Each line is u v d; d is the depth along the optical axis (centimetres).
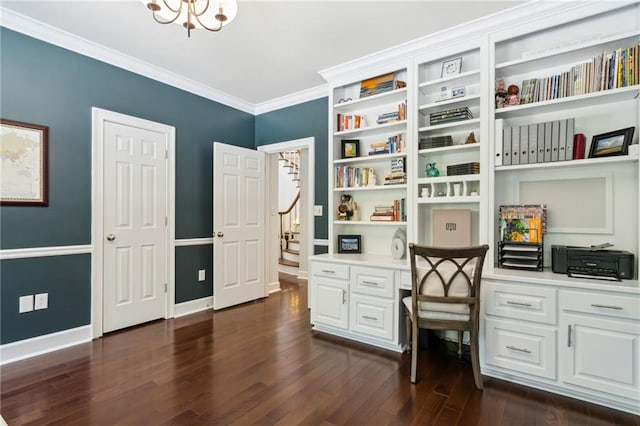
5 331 245
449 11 240
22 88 253
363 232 349
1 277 244
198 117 382
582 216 237
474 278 212
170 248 352
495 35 253
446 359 254
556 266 224
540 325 207
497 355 222
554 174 247
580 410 187
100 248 296
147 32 268
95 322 291
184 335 300
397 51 294
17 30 250
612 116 229
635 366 181
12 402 192
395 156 306
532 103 238
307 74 350
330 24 256
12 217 249
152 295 337
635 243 220
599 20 232
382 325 269
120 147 311
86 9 237
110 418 177
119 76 311
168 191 351
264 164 442
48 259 267
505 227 250
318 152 397
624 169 224
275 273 473
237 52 302
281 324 331
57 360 247
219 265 383
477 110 281
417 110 289
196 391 204
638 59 205
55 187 270
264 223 440
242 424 173
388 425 173
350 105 342
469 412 185
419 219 292
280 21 252
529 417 181
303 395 201
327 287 302
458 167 274
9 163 247
